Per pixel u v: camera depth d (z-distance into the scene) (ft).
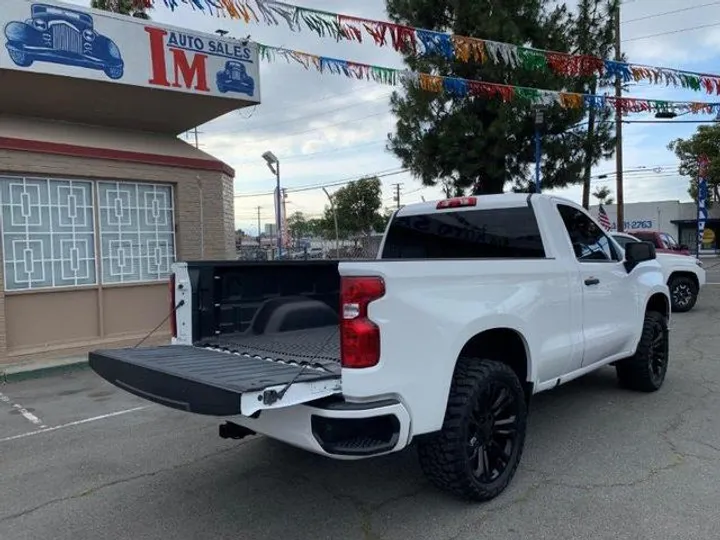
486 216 16.96
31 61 26.76
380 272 10.59
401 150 51.93
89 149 31.04
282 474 14.84
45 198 30.14
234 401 9.42
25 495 14.05
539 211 15.98
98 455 16.67
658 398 20.30
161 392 11.05
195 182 35.81
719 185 149.07
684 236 171.42
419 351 11.11
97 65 28.48
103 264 32.30
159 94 31.17
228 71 32.94
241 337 15.02
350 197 159.22
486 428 12.71
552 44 46.98
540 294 14.57
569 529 11.58
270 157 70.69
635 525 11.65
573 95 35.53
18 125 30.25
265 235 216.54
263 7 21.70
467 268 12.46
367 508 12.80
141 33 29.89
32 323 29.76
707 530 11.37
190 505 13.25
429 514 12.40
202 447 17.04
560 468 14.52
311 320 16.30
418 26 48.52
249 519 12.50
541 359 14.57
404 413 10.79
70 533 12.09
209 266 14.61
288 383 9.95
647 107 37.04
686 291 42.70
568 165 50.60
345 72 27.37
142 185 33.91
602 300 17.52
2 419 20.67
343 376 10.44
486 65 43.57
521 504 12.67
